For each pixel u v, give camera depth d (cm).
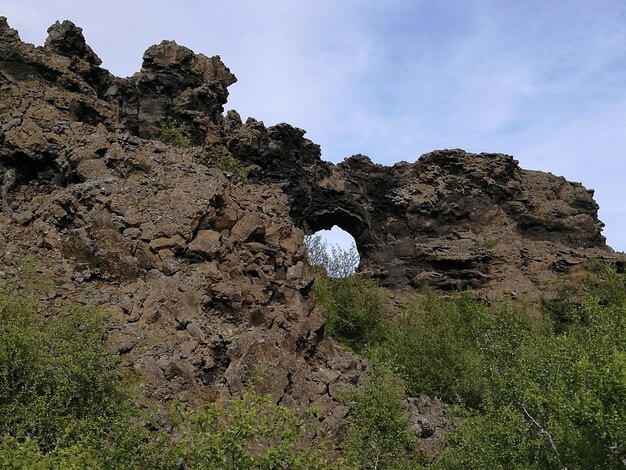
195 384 2027
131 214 2583
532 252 5666
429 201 5978
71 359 1727
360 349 4141
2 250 2448
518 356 2262
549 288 5250
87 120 3619
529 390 1723
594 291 4962
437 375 3106
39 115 3316
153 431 1733
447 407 2492
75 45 4166
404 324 4191
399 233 5984
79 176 2834
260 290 2534
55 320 2033
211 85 5072
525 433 1672
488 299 5181
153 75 4706
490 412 1912
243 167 4825
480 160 6225
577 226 5984
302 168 5678
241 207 2894
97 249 2462
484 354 2464
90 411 1686
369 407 2041
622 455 1374
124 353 2069
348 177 6072
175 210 2627
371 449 1953
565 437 1530
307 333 2511
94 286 2369
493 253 5597
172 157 3016
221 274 2475
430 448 2231
